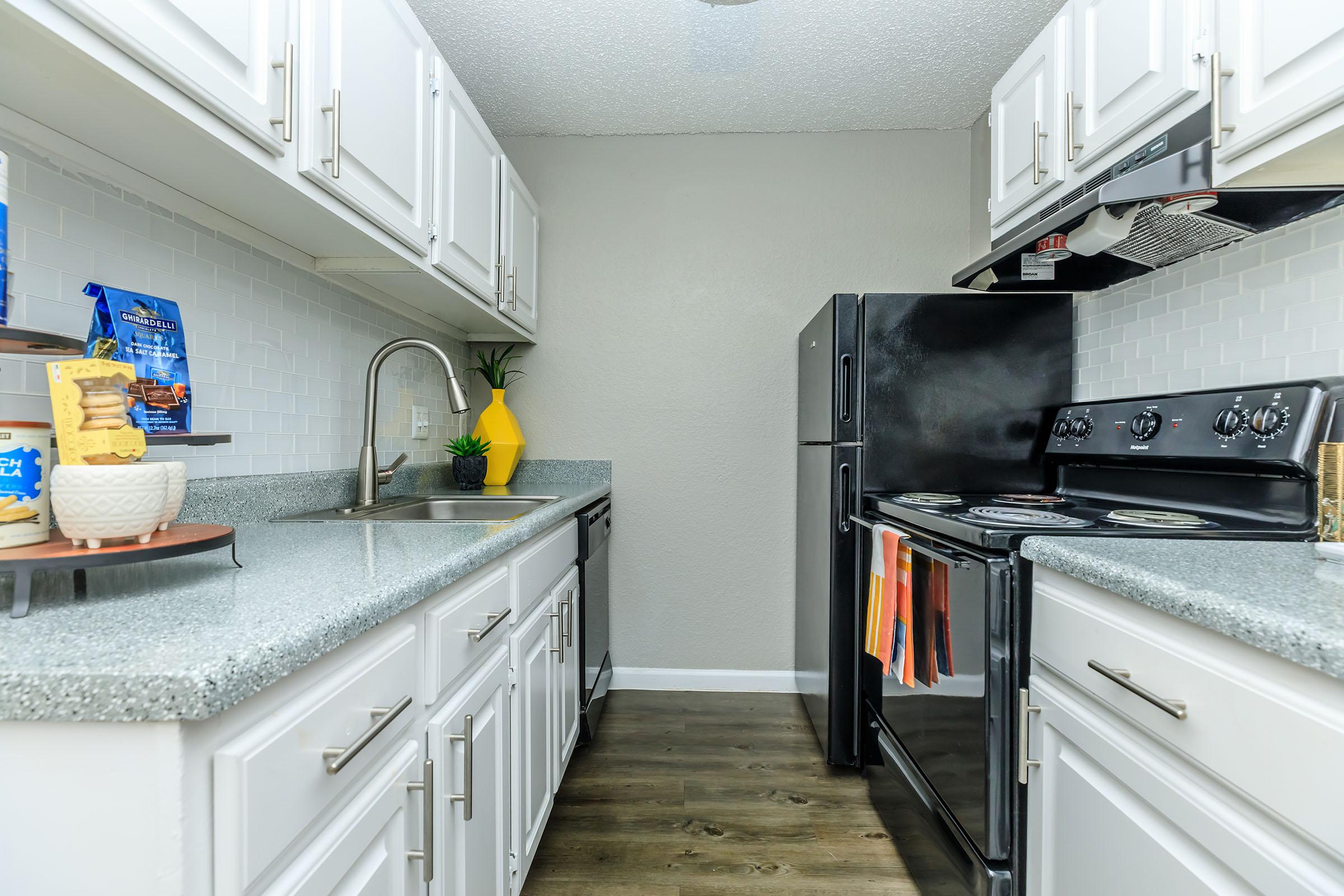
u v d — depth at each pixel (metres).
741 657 2.57
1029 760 1.01
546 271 2.58
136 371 0.99
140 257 1.03
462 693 0.93
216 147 0.87
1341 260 1.17
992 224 1.77
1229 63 1.00
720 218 2.57
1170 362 1.57
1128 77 1.22
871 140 2.54
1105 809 0.81
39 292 0.87
